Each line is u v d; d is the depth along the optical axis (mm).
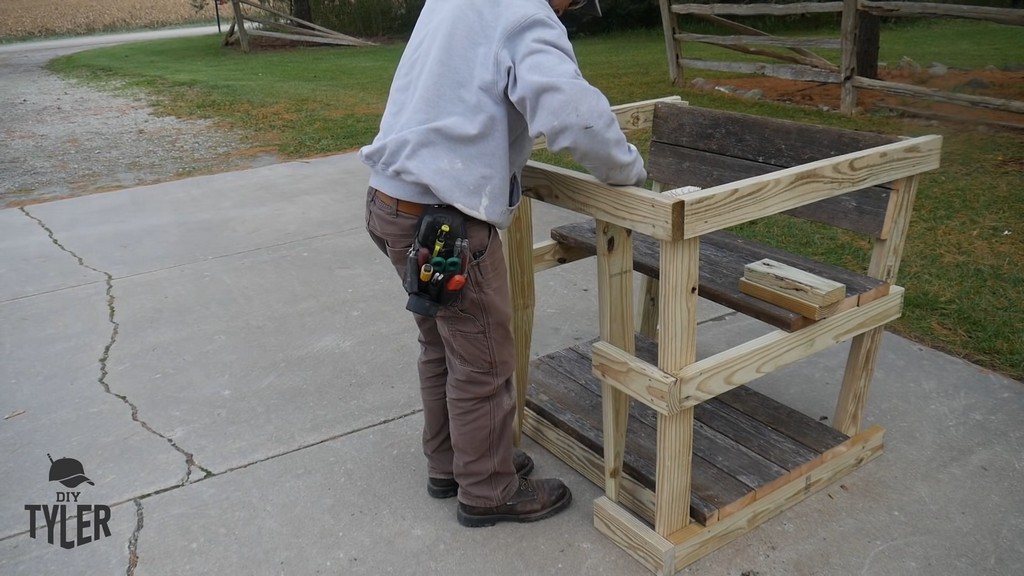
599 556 2115
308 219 5047
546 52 1621
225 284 4047
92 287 4070
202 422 2818
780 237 4230
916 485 2330
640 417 2426
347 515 2314
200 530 2271
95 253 4578
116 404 2955
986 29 12930
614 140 1632
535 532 2215
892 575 2004
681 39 9094
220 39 19609
